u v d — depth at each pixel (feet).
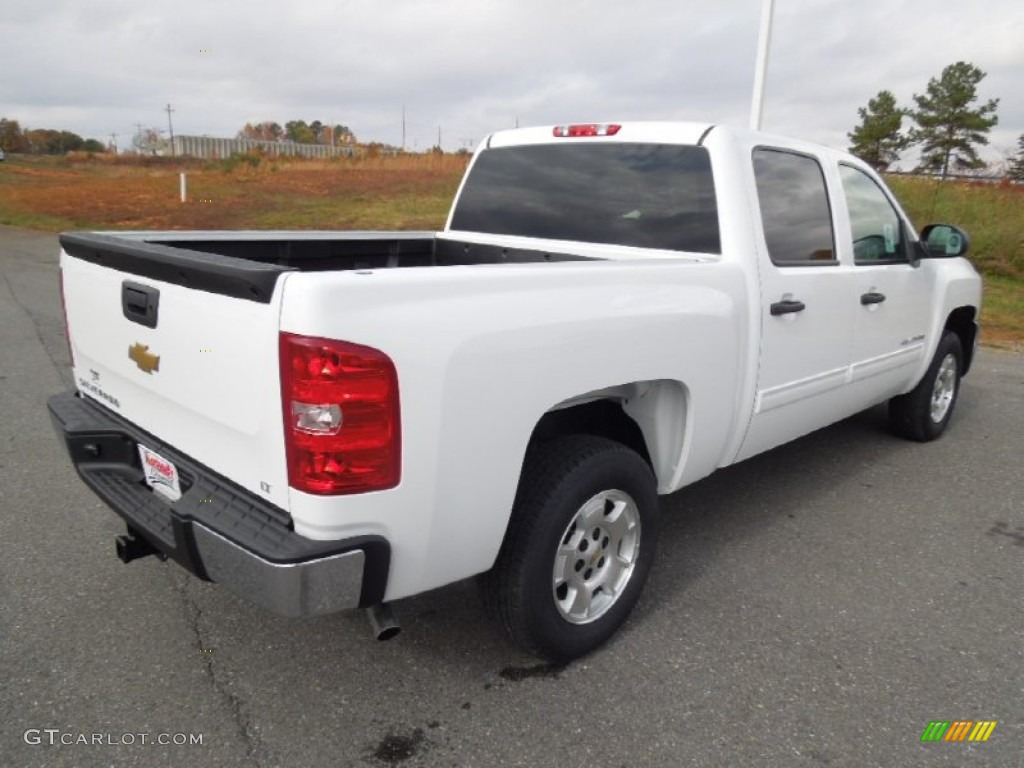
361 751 7.92
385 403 6.84
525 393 7.91
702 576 11.74
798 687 9.14
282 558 6.73
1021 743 8.34
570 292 8.45
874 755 8.09
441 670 9.26
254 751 7.88
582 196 12.97
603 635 9.66
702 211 11.39
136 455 9.28
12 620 9.96
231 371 7.28
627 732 8.30
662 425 10.25
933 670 9.56
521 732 8.25
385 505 7.07
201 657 9.36
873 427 19.47
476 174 14.74
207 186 89.45
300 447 6.73
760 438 12.07
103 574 11.13
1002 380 24.99
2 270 40.37
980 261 45.78
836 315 12.99
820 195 13.05
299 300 6.52
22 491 13.71
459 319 7.31
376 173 103.24
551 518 8.55
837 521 13.83
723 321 10.39
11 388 19.69
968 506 14.64
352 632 9.98
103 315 9.30
